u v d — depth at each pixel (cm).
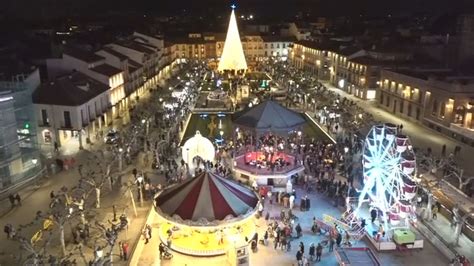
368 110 9669
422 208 4659
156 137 7256
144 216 4588
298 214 4681
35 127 6053
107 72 8662
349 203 4616
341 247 3925
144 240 4134
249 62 18225
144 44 13288
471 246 3988
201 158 5694
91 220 4459
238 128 6762
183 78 13075
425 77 8438
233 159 6012
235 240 4031
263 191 5059
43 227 4209
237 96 10538
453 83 7362
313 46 15012
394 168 4178
